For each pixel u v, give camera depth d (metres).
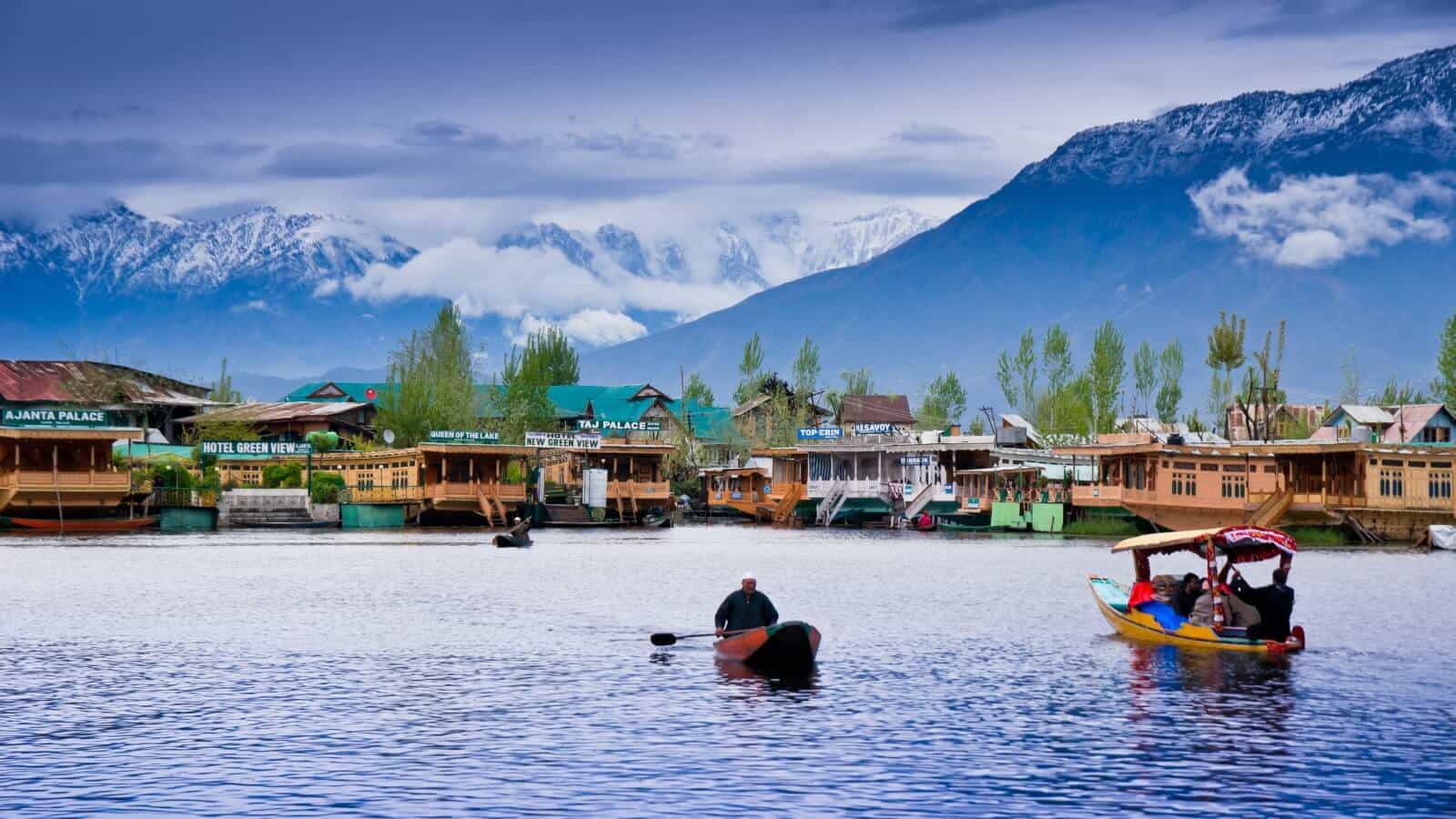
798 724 29.33
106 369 162.12
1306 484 103.06
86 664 37.19
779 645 36.00
